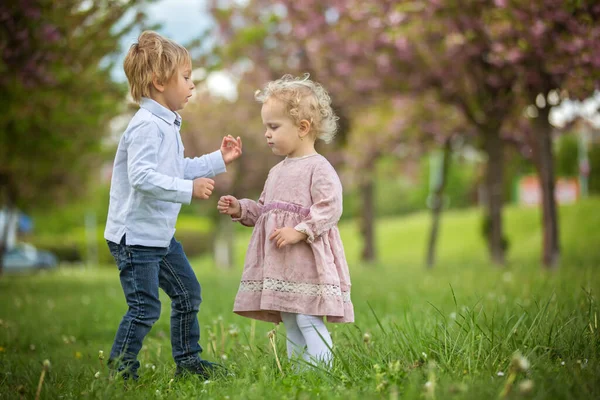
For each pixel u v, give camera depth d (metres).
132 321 3.36
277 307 3.38
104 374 3.16
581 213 24.42
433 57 13.05
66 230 50.97
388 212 55.00
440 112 16.70
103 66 8.37
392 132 17.58
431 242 18.06
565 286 5.71
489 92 13.85
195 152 23.98
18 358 4.32
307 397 2.60
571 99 9.90
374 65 14.40
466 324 3.50
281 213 3.51
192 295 3.63
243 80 18.84
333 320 3.50
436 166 41.53
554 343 3.25
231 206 3.67
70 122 9.38
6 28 6.86
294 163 3.62
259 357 3.57
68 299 9.23
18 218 36.88
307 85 3.64
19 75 7.41
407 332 3.77
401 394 2.58
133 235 3.38
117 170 3.50
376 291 8.31
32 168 13.85
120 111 9.23
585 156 34.22
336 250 3.54
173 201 3.33
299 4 15.05
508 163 21.22
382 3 11.14
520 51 9.28
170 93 3.55
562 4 7.89
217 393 2.93
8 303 8.73
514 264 14.93
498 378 2.72
